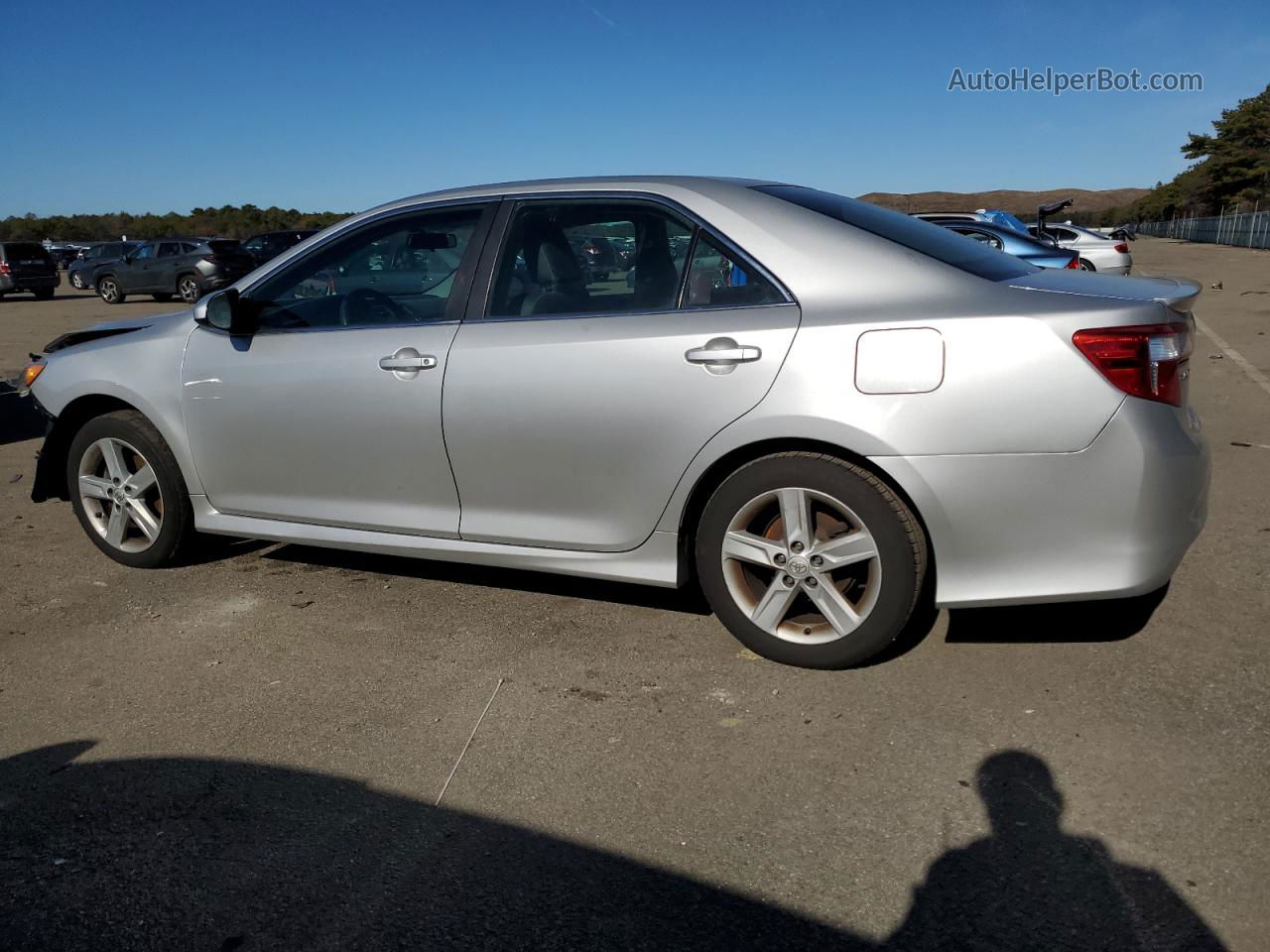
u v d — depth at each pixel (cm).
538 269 366
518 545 374
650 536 349
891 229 343
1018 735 293
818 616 345
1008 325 297
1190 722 296
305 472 407
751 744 295
